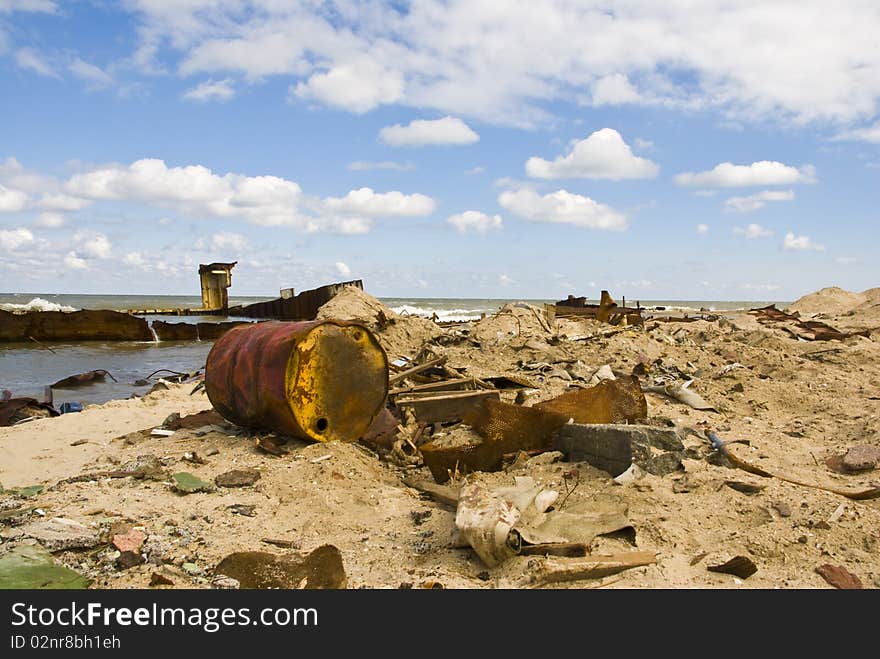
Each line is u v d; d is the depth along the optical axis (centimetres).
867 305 2559
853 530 482
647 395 970
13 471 698
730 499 532
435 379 985
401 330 1469
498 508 467
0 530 489
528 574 421
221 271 3909
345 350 735
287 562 434
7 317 2706
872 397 1000
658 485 554
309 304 2784
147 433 836
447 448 662
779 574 430
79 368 2002
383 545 494
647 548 456
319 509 558
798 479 614
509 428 666
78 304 8450
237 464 669
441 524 532
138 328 2866
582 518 487
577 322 2031
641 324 1867
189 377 1664
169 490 593
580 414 729
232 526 516
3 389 1581
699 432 730
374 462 706
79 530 477
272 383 701
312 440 714
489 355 1239
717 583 416
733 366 1162
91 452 768
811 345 1472
